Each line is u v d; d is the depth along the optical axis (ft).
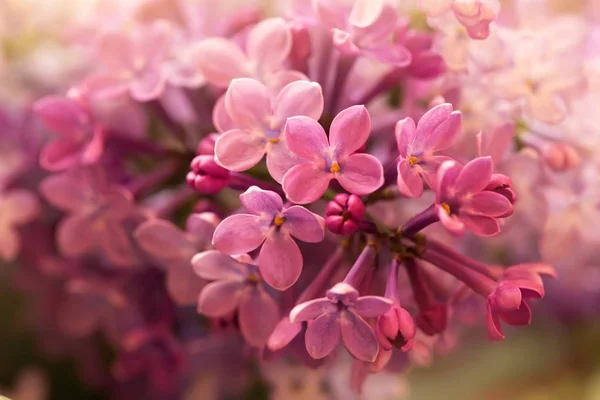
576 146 0.94
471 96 0.91
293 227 0.82
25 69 1.08
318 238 0.82
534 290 0.83
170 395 1.13
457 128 0.82
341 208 0.81
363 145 0.83
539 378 1.26
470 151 0.90
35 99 1.07
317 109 0.83
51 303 1.12
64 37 1.07
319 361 0.89
